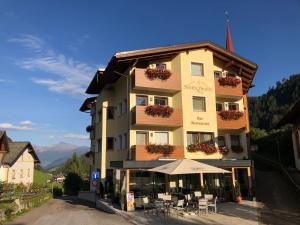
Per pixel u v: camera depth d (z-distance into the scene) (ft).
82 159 213.05
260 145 153.79
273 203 67.62
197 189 84.69
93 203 102.06
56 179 228.84
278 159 129.80
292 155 129.70
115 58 79.97
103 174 97.76
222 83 90.27
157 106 80.84
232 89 91.04
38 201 97.35
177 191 80.18
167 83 83.61
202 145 83.87
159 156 79.00
